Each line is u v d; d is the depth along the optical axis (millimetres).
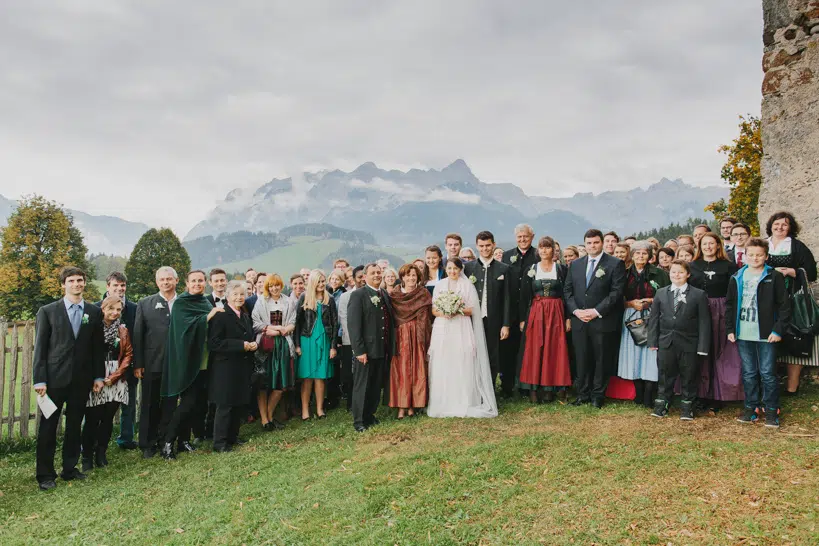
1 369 6938
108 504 5094
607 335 6551
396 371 6934
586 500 4168
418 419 6676
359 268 8898
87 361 5934
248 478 5434
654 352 6453
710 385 6223
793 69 6902
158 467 6059
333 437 6418
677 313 5918
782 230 5988
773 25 7098
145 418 6516
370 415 6832
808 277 5875
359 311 6641
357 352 6543
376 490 4648
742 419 5742
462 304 6855
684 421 5812
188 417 6504
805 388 6527
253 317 7246
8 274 37594
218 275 7395
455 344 6855
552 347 6949
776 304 5469
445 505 4293
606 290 6582
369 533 3994
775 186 7086
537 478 4617
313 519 4320
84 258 41000
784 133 6996
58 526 4680
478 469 4844
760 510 3807
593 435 5480
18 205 38625
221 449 6402
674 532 3664
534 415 6449
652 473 4504
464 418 6516
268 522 4371
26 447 7000
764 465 4461
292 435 6719
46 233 39156
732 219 8055
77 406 5867
